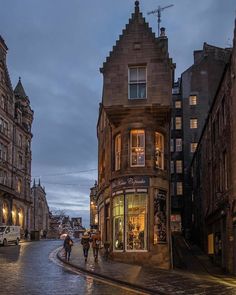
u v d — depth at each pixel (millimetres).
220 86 30766
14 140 80500
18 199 81062
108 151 33438
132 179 29203
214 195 34312
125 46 31062
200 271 29375
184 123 77688
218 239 32312
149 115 30094
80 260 29188
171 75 31547
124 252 28625
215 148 33938
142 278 20469
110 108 30297
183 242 55750
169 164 31281
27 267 25375
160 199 29359
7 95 77062
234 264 25312
